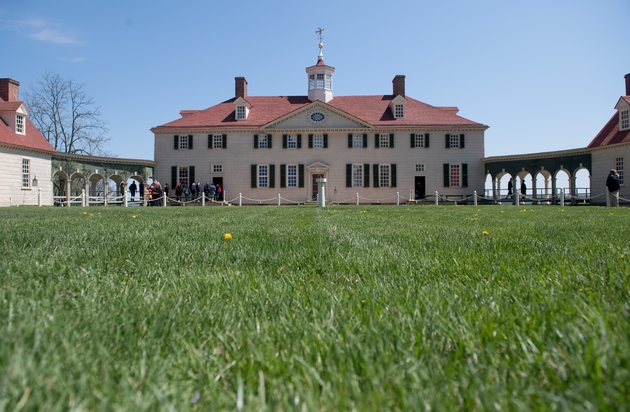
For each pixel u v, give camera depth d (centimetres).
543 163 3712
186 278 277
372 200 4116
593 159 3362
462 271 300
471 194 4100
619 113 3244
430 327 170
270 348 150
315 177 4169
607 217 1051
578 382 118
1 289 229
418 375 127
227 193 4131
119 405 106
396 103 4184
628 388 112
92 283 254
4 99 3409
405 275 287
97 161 3719
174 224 779
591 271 282
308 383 121
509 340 155
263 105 4469
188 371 133
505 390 117
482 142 4103
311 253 377
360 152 4122
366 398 113
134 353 144
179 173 4172
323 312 196
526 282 253
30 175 3162
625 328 156
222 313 196
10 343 139
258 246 431
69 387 112
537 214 1269
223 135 4144
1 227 660
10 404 101
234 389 125
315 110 4128
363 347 148
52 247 409
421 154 4109
